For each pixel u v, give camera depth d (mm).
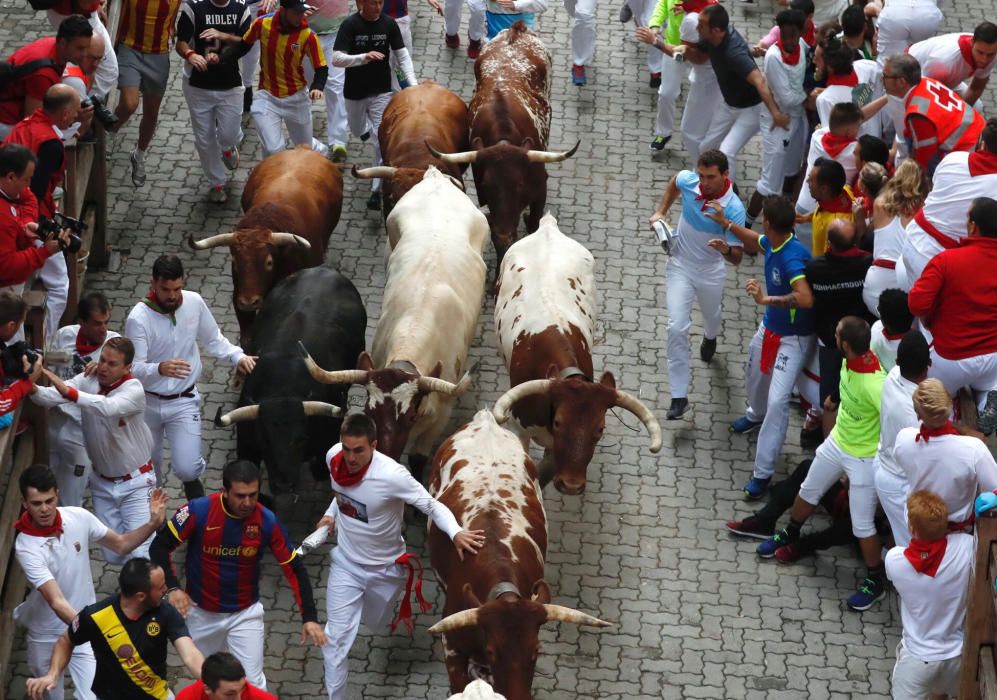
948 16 15711
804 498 9523
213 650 8031
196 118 12445
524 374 9555
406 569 8344
